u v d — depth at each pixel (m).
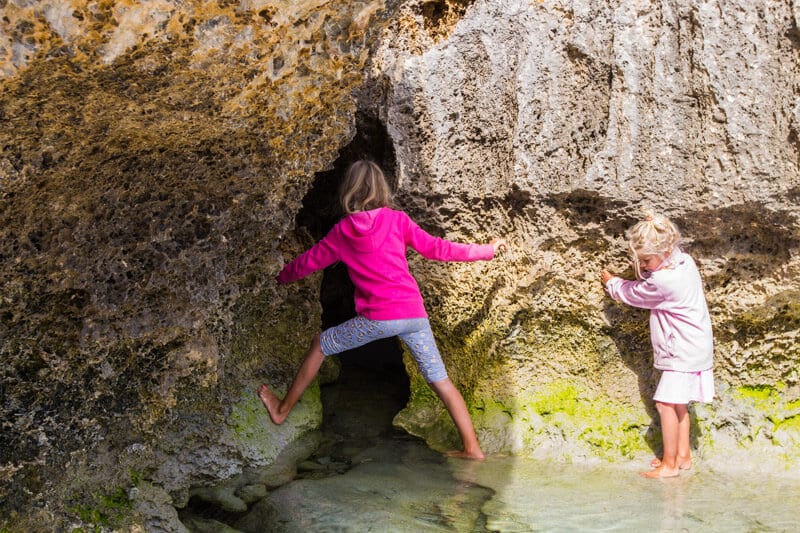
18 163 2.60
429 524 3.30
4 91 2.39
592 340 3.97
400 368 5.23
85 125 2.65
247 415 3.98
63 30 2.37
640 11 3.39
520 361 4.10
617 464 3.86
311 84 3.11
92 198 2.87
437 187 3.84
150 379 3.34
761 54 3.27
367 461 3.96
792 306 3.68
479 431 4.14
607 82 3.51
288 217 3.53
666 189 3.51
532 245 3.80
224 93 2.86
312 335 4.35
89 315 3.01
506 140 3.72
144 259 3.12
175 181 3.07
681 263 3.52
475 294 4.13
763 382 3.87
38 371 2.94
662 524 3.26
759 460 3.76
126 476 3.37
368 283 3.70
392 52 3.73
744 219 3.53
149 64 2.60
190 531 3.35
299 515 3.41
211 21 2.65
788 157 3.33
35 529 2.98
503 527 3.26
